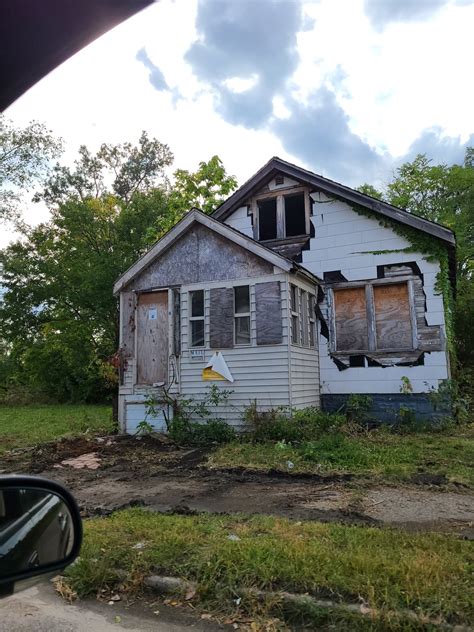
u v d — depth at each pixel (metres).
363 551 4.13
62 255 29.08
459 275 23.05
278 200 14.79
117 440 11.37
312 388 12.73
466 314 17.59
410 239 13.03
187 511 5.77
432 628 3.02
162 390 11.96
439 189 31.62
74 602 3.82
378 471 7.44
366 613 3.24
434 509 5.61
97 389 30.52
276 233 14.80
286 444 9.52
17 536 1.81
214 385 11.47
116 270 27.20
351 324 13.48
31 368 32.19
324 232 14.00
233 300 11.62
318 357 13.53
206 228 12.16
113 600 3.82
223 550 4.18
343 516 5.42
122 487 7.25
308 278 12.65
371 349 13.13
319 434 10.34
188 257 12.27
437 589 3.39
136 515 5.60
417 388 12.60
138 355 12.43
